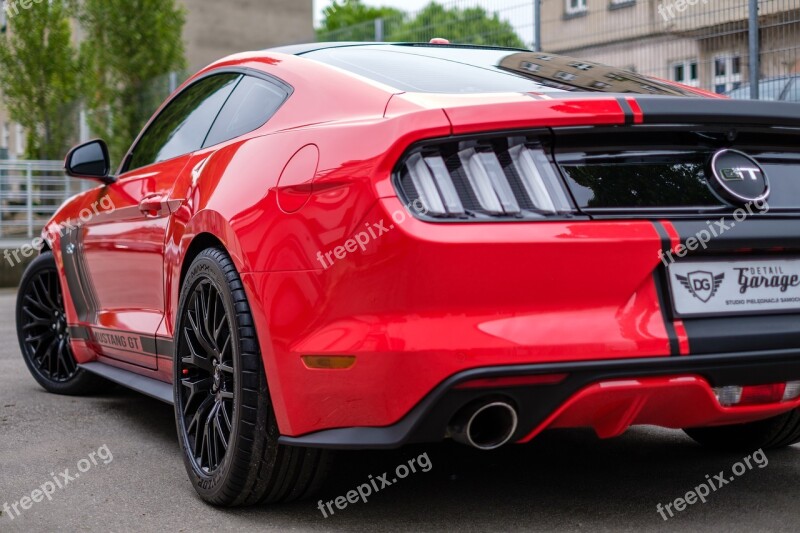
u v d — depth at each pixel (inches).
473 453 124.6
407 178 85.2
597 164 88.7
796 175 96.0
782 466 118.0
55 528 96.7
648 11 282.5
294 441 92.4
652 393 87.0
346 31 392.5
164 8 705.0
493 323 83.7
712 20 265.7
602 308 86.4
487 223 84.0
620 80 109.0
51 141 681.6
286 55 120.7
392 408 85.1
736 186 91.0
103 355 156.5
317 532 93.8
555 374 84.0
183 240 115.0
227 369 100.6
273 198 95.9
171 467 120.0
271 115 110.3
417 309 83.6
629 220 86.9
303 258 90.7
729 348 88.9
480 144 86.6
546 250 83.7
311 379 89.9
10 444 133.2
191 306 110.1
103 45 688.4
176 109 141.7
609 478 113.0
